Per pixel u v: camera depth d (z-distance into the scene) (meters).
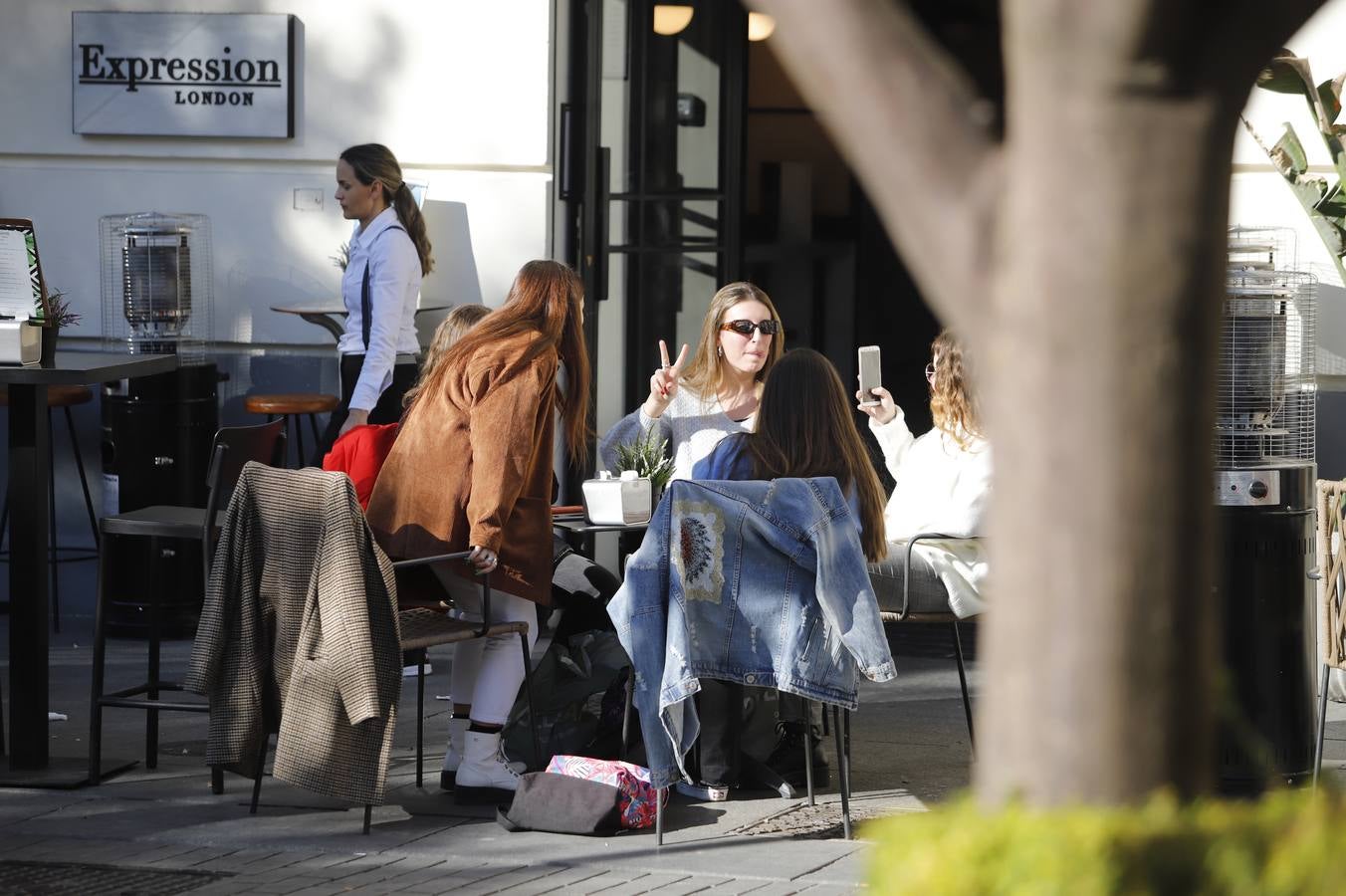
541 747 15.97
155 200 24.70
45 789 15.77
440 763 17.05
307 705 14.24
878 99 5.64
